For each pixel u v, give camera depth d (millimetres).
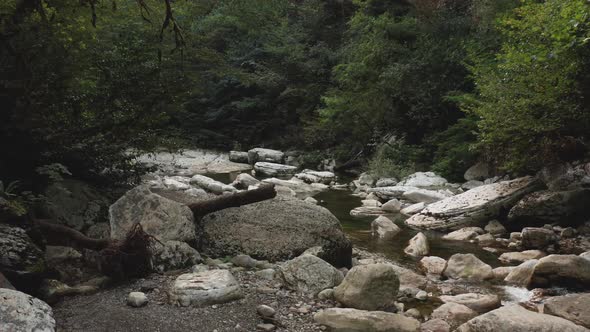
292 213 6293
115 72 7238
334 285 4898
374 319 4160
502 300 5215
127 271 4863
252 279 5051
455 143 13117
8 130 5809
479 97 13016
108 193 7516
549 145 9359
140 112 7332
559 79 8391
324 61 21891
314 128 19188
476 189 9523
